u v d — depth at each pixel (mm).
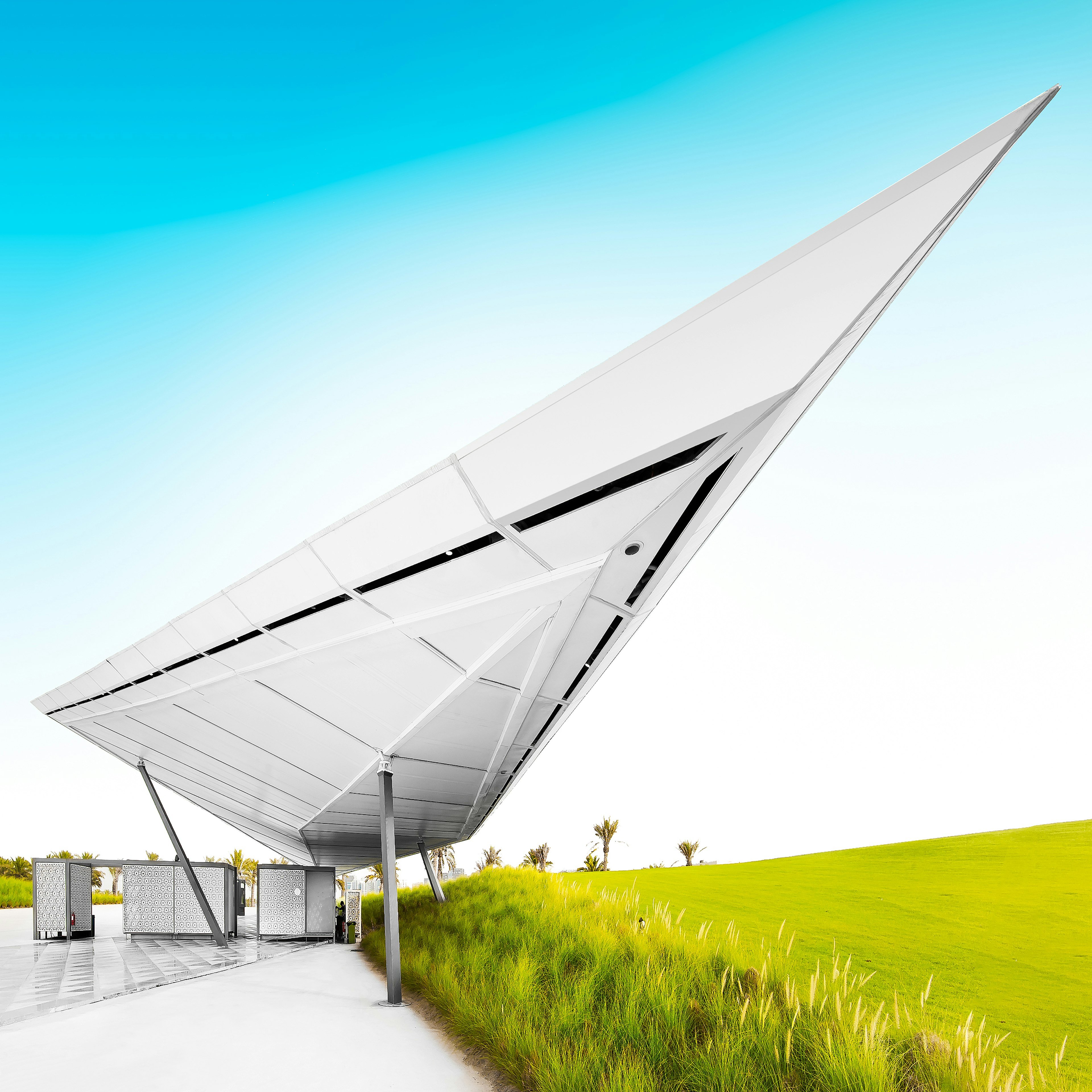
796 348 5043
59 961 14102
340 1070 6211
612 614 8500
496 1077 6090
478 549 7109
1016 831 32594
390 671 9195
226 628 9797
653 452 5707
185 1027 7855
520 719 11023
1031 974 12219
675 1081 5555
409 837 20188
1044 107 3971
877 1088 5102
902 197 4527
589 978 7992
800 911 17500
